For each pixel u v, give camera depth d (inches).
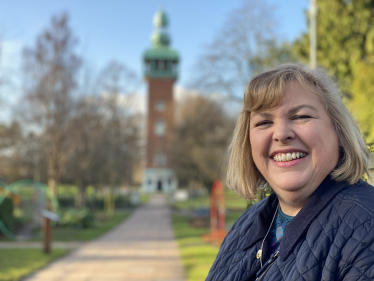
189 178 1140.5
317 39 474.3
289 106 47.1
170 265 350.3
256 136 50.0
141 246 483.2
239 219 60.7
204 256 376.5
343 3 453.1
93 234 608.4
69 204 1237.1
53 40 645.3
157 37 2655.0
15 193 684.7
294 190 46.8
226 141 972.6
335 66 444.5
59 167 706.8
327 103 47.7
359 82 308.3
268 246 52.5
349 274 38.9
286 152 47.2
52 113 668.1
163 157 2603.3
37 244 489.7
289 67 49.7
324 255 41.1
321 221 43.0
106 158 1092.5
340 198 43.6
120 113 1154.0
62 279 292.0
